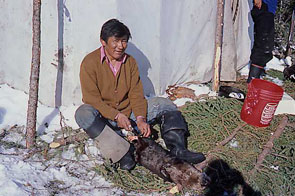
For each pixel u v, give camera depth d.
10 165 2.60
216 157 2.84
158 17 3.51
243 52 4.68
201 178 2.42
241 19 4.50
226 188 2.59
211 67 4.21
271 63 5.56
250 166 2.79
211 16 4.01
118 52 2.60
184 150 2.66
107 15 3.24
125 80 2.80
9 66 3.61
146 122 2.86
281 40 6.68
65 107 3.39
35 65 2.74
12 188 2.35
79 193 2.42
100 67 2.71
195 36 3.94
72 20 3.19
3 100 3.39
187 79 4.07
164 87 3.83
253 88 3.22
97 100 2.69
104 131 2.58
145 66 3.59
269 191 2.59
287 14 7.43
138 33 3.44
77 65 3.31
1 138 2.95
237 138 3.12
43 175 2.55
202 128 3.18
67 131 3.08
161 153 2.59
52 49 3.25
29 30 3.36
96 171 2.63
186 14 3.77
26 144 2.87
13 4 3.41
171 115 2.77
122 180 2.57
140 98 2.85
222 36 3.87
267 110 3.21
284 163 2.87
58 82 3.33
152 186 2.53
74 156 2.80
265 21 3.99
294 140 3.16
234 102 3.59
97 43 3.29
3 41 3.58
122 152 2.60
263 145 3.06
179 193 2.47
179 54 3.87
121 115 2.68
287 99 3.66
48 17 3.18
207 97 3.66
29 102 2.80
